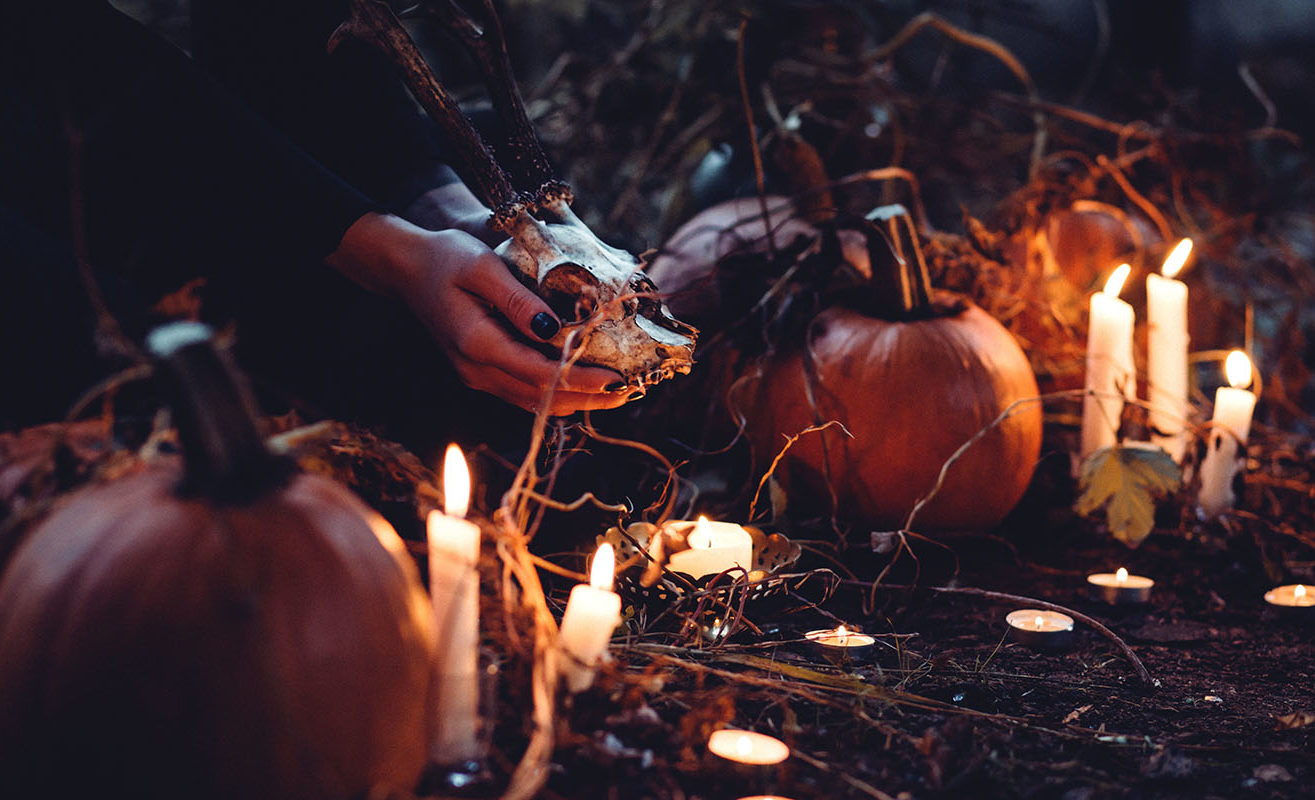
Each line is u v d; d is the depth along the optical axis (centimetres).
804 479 109
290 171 87
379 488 86
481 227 96
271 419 83
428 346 98
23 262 84
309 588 67
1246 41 338
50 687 65
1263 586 108
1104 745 82
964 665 93
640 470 110
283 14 104
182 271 88
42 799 66
